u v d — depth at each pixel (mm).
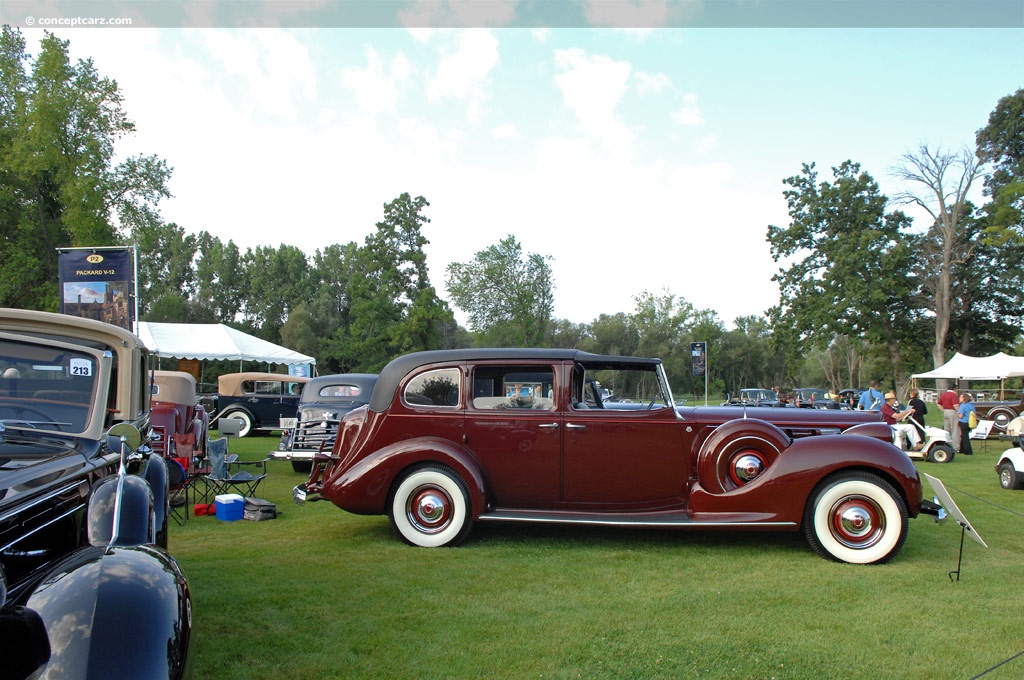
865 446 5648
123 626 1984
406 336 47469
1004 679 3326
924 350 51125
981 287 47062
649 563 5547
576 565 5457
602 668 3469
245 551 5855
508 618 4176
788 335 46719
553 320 68438
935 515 5598
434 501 6098
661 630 3992
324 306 69562
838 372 75000
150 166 29562
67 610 1994
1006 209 40969
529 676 3379
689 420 6191
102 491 2762
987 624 4109
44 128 25594
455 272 54500
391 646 3729
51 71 25672
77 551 2445
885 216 45625
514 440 6156
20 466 2682
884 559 5555
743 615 4270
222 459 8227
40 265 30781
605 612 4297
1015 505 8758
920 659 3582
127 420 4176
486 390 6273
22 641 1943
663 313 67062
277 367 57656
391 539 6367
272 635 3863
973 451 17656
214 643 3730
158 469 3844
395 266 49094
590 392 6633
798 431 6609
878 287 43844
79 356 3691
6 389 3512
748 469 5855
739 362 74750
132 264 12625
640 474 6117
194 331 21578
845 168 46406
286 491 9445
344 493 6109
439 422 6215
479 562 5527
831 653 3660
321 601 4465
